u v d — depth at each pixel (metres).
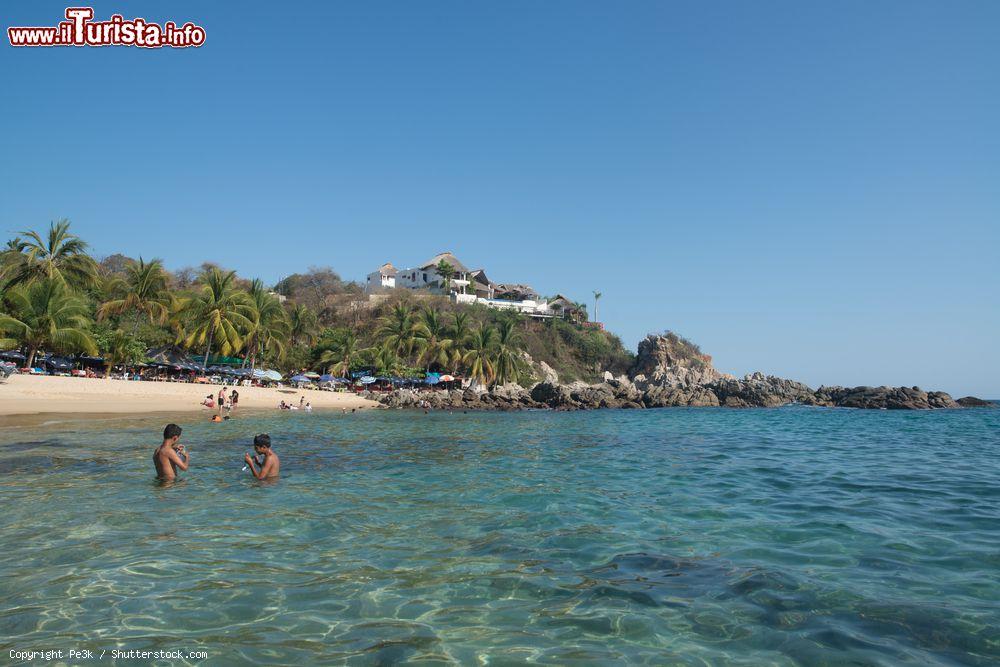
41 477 11.78
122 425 24.92
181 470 12.93
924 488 12.20
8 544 7.13
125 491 10.48
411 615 5.22
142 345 53.81
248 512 9.09
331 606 5.40
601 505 10.19
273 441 21.38
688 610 5.39
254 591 5.73
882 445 22.72
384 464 15.62
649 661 4.38
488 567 6.61
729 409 73.25
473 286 115.94
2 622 4.92
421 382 79.38
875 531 8.40
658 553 7.23
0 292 41.72
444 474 13.85
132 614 5.12
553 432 29.55
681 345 121.38
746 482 12.93
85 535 7.57
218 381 59.50
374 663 4.28
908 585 6.07
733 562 6.87
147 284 55.41
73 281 51.53
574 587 5.98
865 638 4.78
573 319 120.25
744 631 4.94
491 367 75.94
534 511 9.63
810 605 5.51
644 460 17.12
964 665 4.29
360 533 8.03
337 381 74.44
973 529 8.52
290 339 76.69
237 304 60.03
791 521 9.02
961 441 24.94
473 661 4.33
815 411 67.25
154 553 6.87
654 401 79.12
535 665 4.28
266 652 4.44
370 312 95.56
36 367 48.56
